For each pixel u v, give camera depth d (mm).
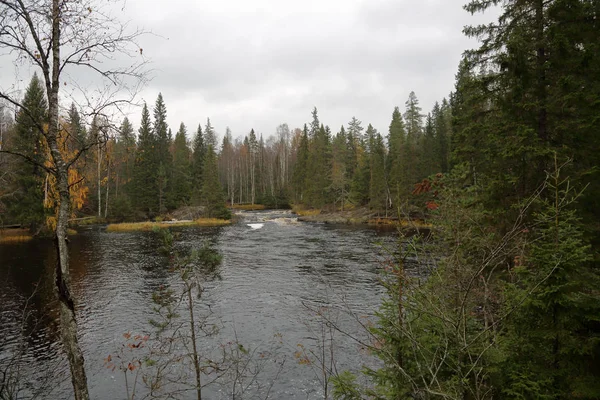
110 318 12070
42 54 4074
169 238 6168
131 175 47344
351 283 15891
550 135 9164
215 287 15578
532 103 8703
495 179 9188
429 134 46219
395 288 4301
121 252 23297
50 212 26531
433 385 4004
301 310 12711
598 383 4332
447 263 4660
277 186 76875
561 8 8414
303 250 24078
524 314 4887
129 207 43688
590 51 7848
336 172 53281
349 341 10242
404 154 40750
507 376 4605
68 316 3961
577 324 4633
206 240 6469
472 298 4816
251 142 81375
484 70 10469
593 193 8133
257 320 11891
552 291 4336
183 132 63188
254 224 42562
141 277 17125
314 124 70188
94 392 7852
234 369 8664
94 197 43594
